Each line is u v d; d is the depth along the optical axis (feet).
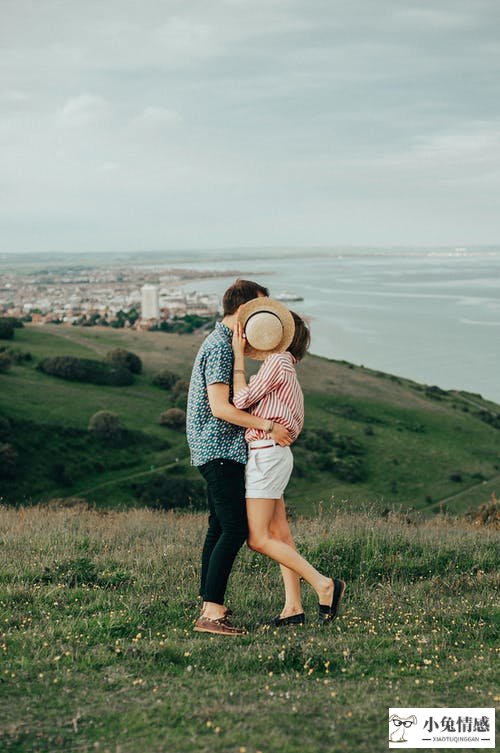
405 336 536.01
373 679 11.73
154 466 178.60
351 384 291.79
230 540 14.19
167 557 21.52
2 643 13.41
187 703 10.28
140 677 11.54
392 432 238.48
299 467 186.70
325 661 12.50
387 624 15.52
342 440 217.97
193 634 14.23
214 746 8.81
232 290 14.70
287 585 15.37
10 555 21.56
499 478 206.90
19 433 176.35
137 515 35.42
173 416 205.87
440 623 15.94
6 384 217.77
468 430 255.50
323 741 9.05
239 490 14.14
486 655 13.44
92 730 9.43
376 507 32.65
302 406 14.52
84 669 11.97
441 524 32.35
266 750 8.68
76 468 169.58
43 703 10.39
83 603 16.46
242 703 10.36
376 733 9.32
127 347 314.55
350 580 20.81
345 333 549.54
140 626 14.32
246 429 14.37
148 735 9.22
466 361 434.30
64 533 25.61
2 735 9.23
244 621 15.31
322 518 29.48
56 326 361.51
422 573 21.62
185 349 322.55
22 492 152.87
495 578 20.51
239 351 14.24
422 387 315.58
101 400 220.64
